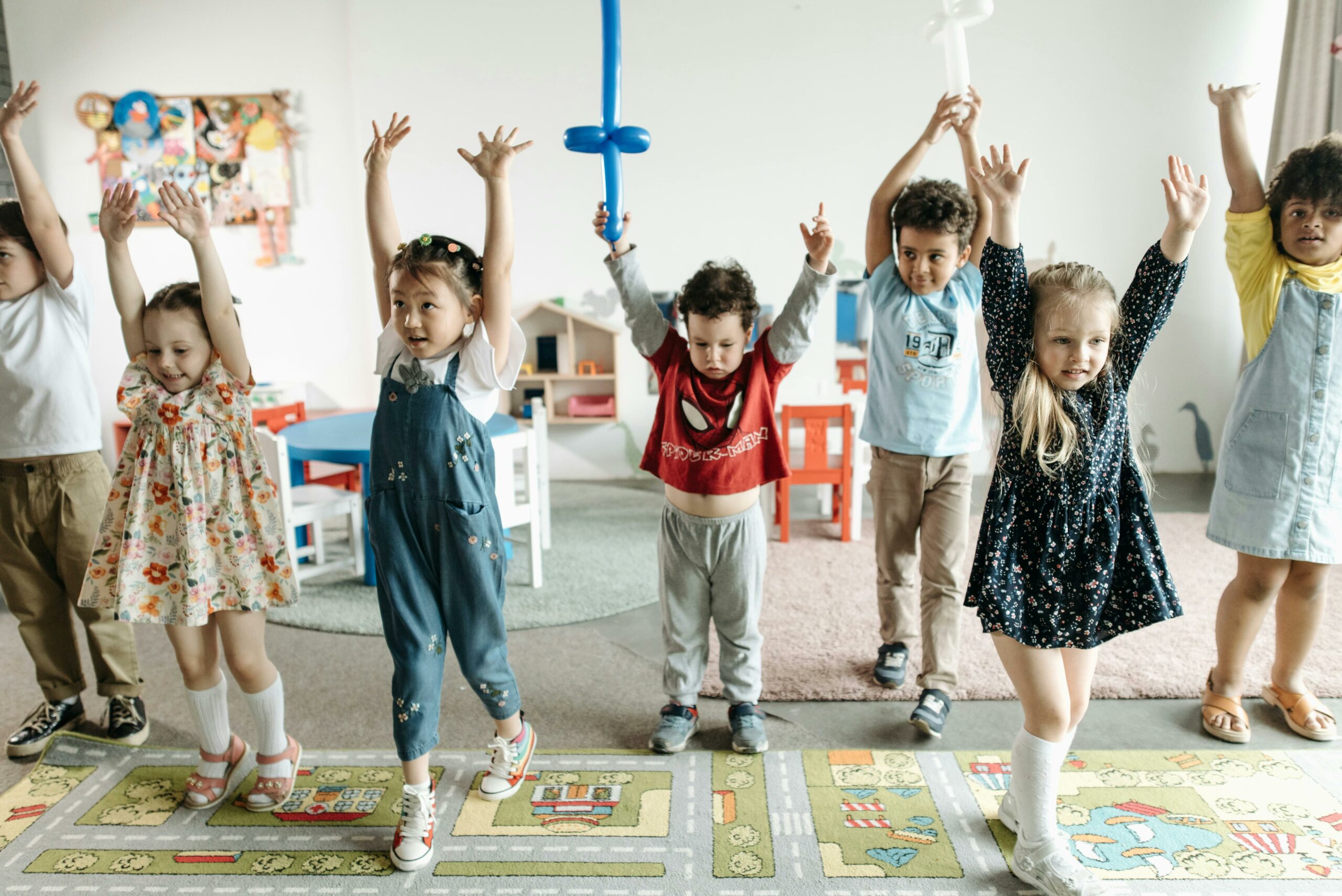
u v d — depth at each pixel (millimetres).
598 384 4273
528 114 4012
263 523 1495
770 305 4121
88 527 1730
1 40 4027
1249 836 1429
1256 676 2006
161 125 4121
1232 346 3996
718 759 1693
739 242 4082
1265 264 1647
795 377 4094
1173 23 3803
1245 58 3818
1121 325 1334
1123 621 1330
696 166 4027
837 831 1463
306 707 1946
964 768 1647
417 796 1409
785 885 1333
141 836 1482
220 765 1581
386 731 1834
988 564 1314
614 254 1620
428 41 3963
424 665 1409
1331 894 1288
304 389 4320
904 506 1865
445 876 1367
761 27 3920
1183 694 1929
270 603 1503
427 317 1353
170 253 4227
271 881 1365
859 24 3898
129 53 4086
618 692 2008
